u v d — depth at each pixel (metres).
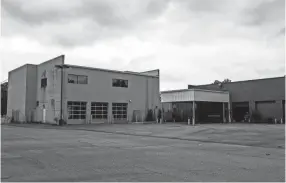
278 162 10.12
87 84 41.56
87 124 39.75
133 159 10.59
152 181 7.20
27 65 45.81
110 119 43.81
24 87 46.06
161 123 42.41
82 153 12.16
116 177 7.64
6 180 7.29
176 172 8.30
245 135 21.42
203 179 7.46
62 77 38.31
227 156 11.50
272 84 41.75
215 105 45.88
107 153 12.19
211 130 26.06
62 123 37.22
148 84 49.78
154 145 15.47
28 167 8.99
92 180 7.30
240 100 45.62
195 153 12.35
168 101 41.69
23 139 18.55
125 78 46.34
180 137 20.52
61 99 37.22
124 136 21.53
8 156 11.23
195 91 38.28
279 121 40.56
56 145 15.13
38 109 44.88
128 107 46.44
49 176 7.75
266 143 16.58
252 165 9.50
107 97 43.78
